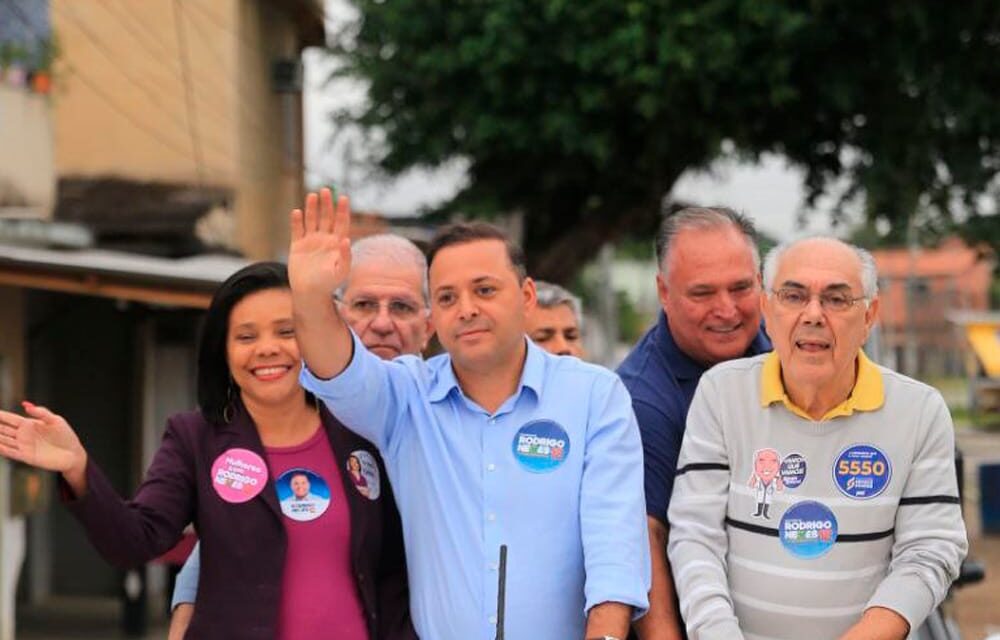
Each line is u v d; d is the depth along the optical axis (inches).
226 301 141.2
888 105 618.8
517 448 136.0
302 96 759.1
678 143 629.9
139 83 607.8
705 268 155.6
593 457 135.9
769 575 136.0
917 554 133.1
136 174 606.2
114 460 510.9
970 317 1402.6
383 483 144.4
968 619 464.8
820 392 135.4
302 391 142.6
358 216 606.2
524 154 652.1
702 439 141.2
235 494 138.9
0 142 422.6
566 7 571.2
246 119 636.7
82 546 519.2
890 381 138.4
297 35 759.1
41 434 129.3
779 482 136.5
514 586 132.7
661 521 151.3
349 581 140.0
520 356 139.1
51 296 504.1
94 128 607.2
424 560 137.2
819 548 135.0
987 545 648.4
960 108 611.5
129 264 390.3
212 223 571.8
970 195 630.5
